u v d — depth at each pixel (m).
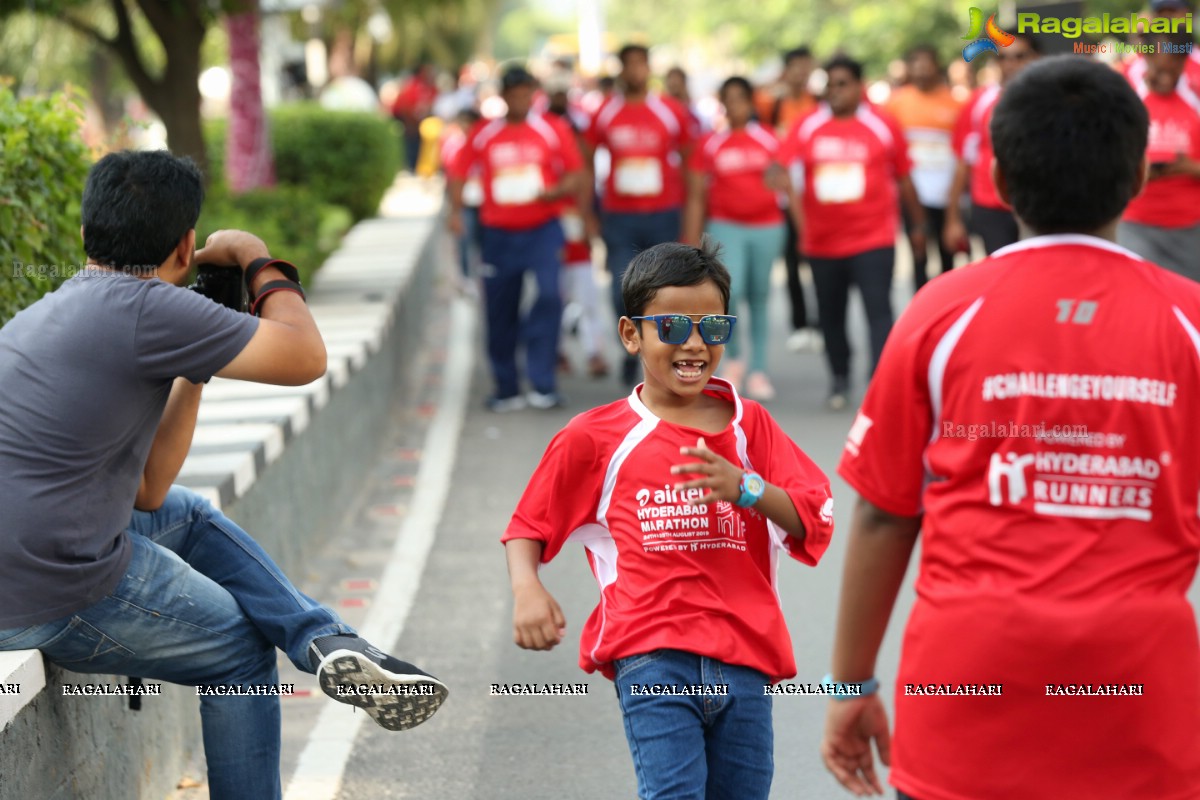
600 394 28.88
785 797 11.23
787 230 32.50
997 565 6.34
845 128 25.00
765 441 8.81
